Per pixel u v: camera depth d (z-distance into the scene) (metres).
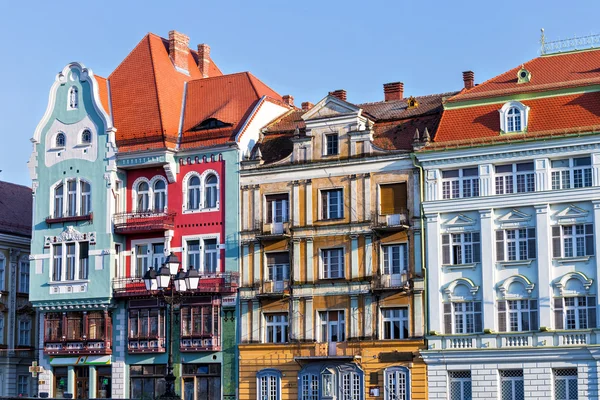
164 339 84.12
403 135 79.31
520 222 73.62
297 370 79.31
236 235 82.75
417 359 75.56
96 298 86.12
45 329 88.75
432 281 75.69
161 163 85.00
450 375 74.81
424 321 75.75
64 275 87.81
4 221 98.31
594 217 71.38
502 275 73.88
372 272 77.62
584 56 77.81
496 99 76.12
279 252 81.56
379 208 77.94
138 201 86.88
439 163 76.06
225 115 85.62
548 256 72.38
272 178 82.06
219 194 83.81
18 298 98.44
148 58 89.56
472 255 75.06
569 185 72.50
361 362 77.38
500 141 74.06
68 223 88.12
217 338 82.44
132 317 85.50
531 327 72.81
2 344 95.94
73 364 87.19
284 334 80.56
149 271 58.66
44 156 89.75
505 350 72.62
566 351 70.94
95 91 88.19
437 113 79.75
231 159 83.69
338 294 78.69
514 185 74.00
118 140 87.00
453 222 75.56
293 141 81.38
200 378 82.88
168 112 87.06
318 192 80.44
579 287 71.62
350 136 79.50
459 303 75.06
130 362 85.25
